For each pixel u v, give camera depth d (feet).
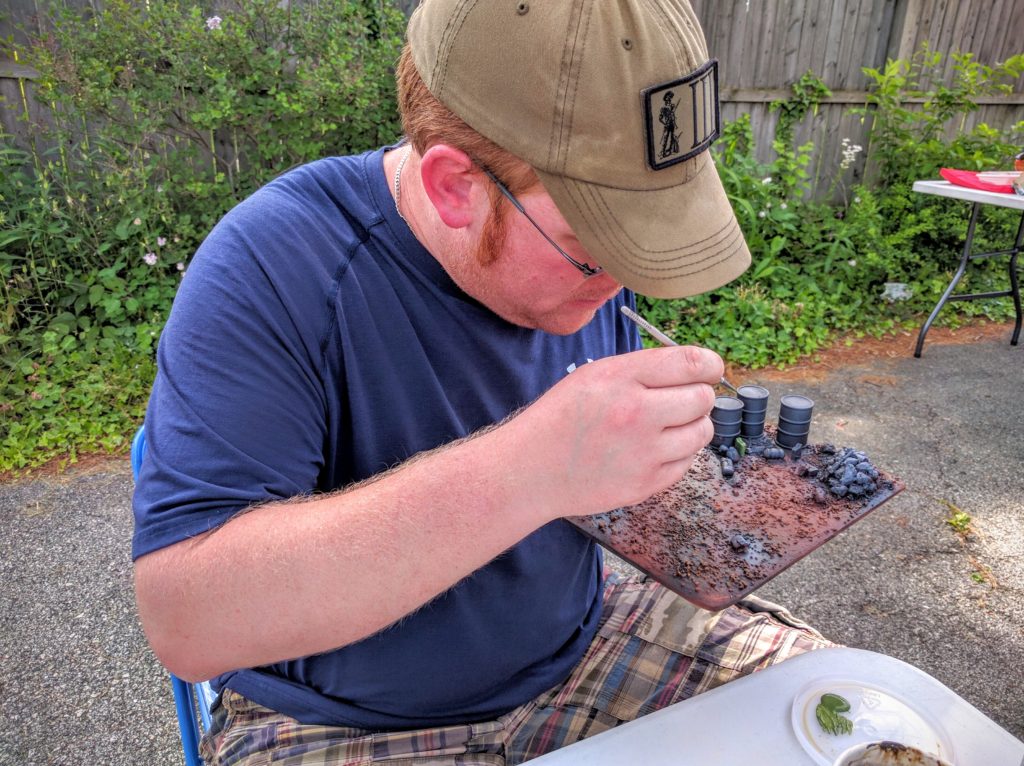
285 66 12.74
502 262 2.76
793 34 16.31
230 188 12.21
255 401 2.49
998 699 6.19
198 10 11.68
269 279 2.70
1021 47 18.60
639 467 2.22
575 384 2.28
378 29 13.26
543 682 3.53
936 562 7.91
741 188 15.44
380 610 2.30
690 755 2.37
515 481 2.26
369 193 3.07
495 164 2.50
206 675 2.45
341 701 3.23
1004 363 13.23
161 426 2.42
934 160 16.51
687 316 13.96
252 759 3.08
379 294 2.93
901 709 2.52
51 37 11.11
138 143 11.59
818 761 2.32
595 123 2.31
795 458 4.33
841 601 7.37
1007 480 9.44
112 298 11.39
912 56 17.26
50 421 10.09
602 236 2.42
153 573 2.27
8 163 11.24
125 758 5.67
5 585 7.45
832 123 17.40
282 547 2.23
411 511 2.26
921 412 11.33
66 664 6.54
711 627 3.75
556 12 2.24
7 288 10.78
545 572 3.38
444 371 3.11
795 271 15.47
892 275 15.87
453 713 3.34
